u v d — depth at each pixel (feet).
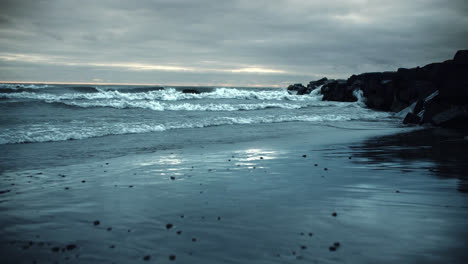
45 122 47.01
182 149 31.32
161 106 73.67
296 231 11.56
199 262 9.31
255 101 112.98
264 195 16.37
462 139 37.93
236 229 11.83
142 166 23.81
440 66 74.84
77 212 14.03
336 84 129.49
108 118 54.03
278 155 28.17
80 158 26.73
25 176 20.81
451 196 15.79
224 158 26.89
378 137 40.11
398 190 16.99
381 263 9.07
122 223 12.66
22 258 9.80
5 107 61.82
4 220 13.08
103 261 9.55
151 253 9.98
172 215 13.51
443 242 10.44
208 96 113.19
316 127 51.52
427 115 57.82
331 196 16.05
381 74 106.11
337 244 10.36
